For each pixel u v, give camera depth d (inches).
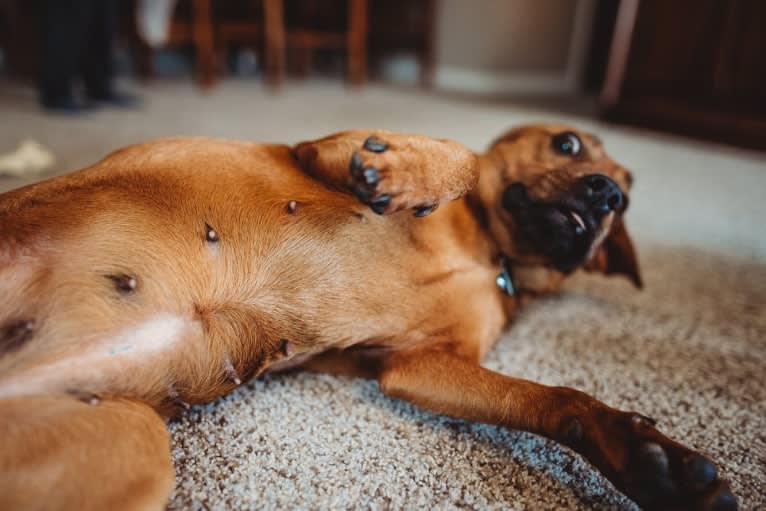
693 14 163.5
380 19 261.1
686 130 168.6
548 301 66.5
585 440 35.9
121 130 125.7
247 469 36.3
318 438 39.8
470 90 246.8
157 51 239.1
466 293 47.3
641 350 56.4
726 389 50.3
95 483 29.1
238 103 173.3
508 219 54.4
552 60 259.4
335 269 42.8
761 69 154.7
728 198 112.6
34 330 32.4
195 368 37.7
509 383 40.7
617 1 248.2
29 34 178.2
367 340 44.8
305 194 43.7
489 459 39.1
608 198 52.6
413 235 45.9
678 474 31.3
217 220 40.0
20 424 29.5
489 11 239.3
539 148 56.7
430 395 41.5
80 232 35.8
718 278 76.3
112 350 34.1
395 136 42.4
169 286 36.8
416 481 36.5
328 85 228.2
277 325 41.2
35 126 124.3
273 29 197.8
